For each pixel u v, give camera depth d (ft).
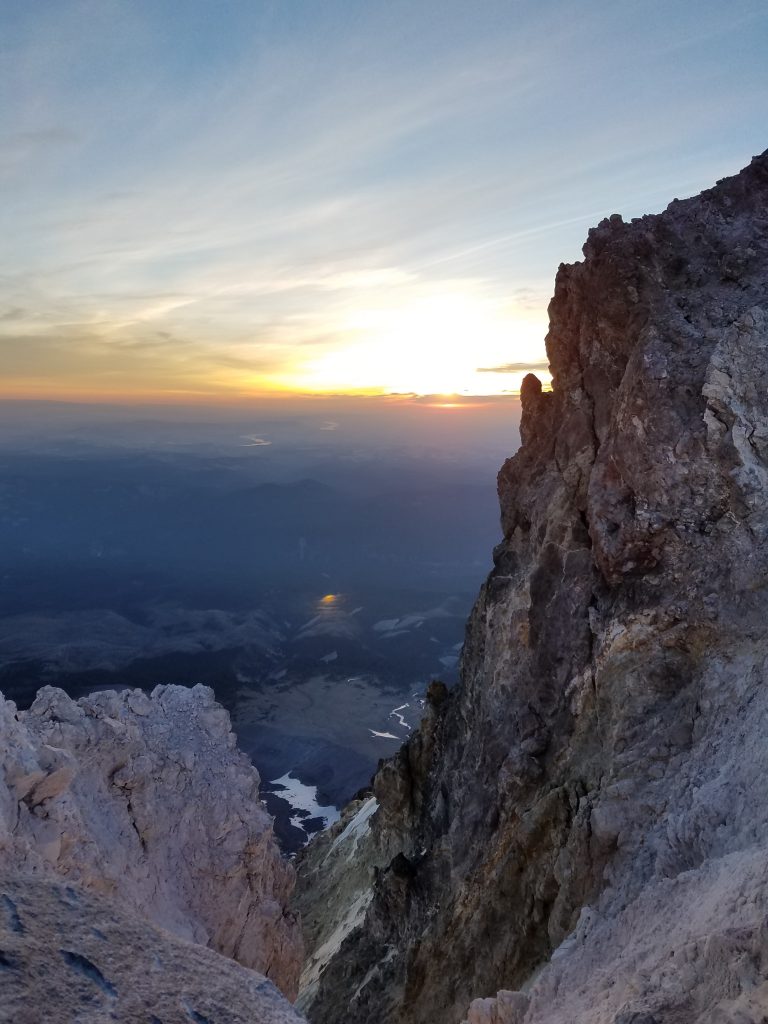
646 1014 24.52
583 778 59.11
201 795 56.59
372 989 83.97
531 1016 37.76
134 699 59.00
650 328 69.41
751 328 64.08
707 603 55.47
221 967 19.38
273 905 60.49
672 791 47.91
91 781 48.83
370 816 145.18
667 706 54.65
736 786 42.01
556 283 85.66
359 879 125.90
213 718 63.00
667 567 60.23
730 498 58.75
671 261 75.05
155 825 51.70
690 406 63.36
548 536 74.90
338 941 110.42
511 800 69.31
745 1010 20.70
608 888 47.24
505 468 90.68
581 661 67.00
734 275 71.61
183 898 52.19
